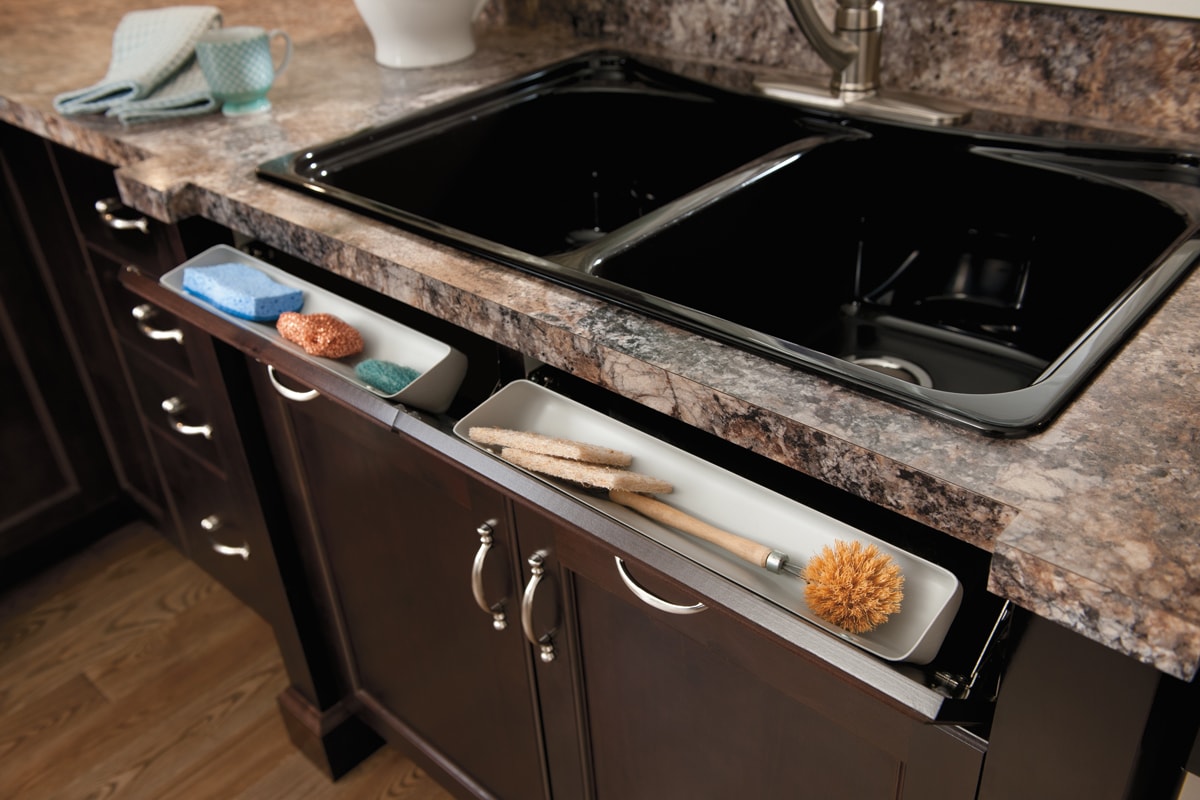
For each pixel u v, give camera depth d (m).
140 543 2.12
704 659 0.87
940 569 0.69
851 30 1.20
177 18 1.48
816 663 0.68
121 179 1.20
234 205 1.12
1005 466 0.65
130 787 1.62
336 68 1.55
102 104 1.38
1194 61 1.04
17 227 1.74
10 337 1.80
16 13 1.89
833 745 0.81
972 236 1.14
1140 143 1.05
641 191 1.44
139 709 1.76
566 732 1.12
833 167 1.17
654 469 0.85
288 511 1.42
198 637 1.90
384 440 1.08
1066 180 1.05
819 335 1.18
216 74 1.32
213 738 1.70
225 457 1.43
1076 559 0.58
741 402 0.74
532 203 1.44
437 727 1.40
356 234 1.03
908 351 1.14
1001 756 0.68
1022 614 0.62
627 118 1.41
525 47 1.57
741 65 1.41
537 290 0.91
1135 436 0.67
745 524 0.79
